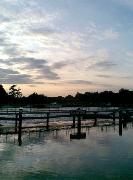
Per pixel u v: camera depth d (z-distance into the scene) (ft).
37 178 51.60
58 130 120.47
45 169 57.57
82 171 56.75
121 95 574.15
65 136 104.42
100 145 85.97
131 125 152.66
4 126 127.34
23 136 101.24
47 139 96.07
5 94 457.68
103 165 61.57
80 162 63.77
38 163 62.08
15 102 497.05
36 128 122.52
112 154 72.59
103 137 103.81
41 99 498.28
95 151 76.38
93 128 132.98
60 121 164.25
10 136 99.86
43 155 70.18
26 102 501.97
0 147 79.61
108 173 55.62
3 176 52.44
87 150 77.61
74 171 56.65
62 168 58.65
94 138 100.89
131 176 54.08
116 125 149.69
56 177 52.60
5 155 69.46
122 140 96.63
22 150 76.07
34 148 79.25
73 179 51.52
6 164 60.80
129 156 70.54
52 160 65.16
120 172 56.39
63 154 71.97
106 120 173.78
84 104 324.80
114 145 85.97
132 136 107.76
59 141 92.63
